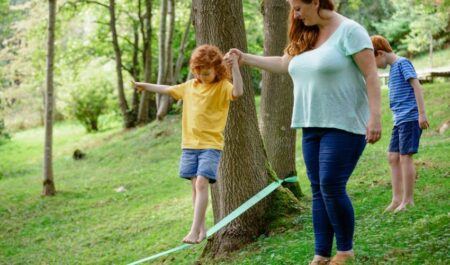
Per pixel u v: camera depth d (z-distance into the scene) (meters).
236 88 4.69
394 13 34.00
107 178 18.19
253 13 28.03
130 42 28.14
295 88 4.20
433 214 5.94
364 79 4.09
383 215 6.46
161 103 24.80
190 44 29.38
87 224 13.01
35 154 27.50
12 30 33.00
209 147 4.84
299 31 4.19
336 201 4.07
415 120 6.27
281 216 7.57
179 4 28.69
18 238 12.72
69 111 30.73
